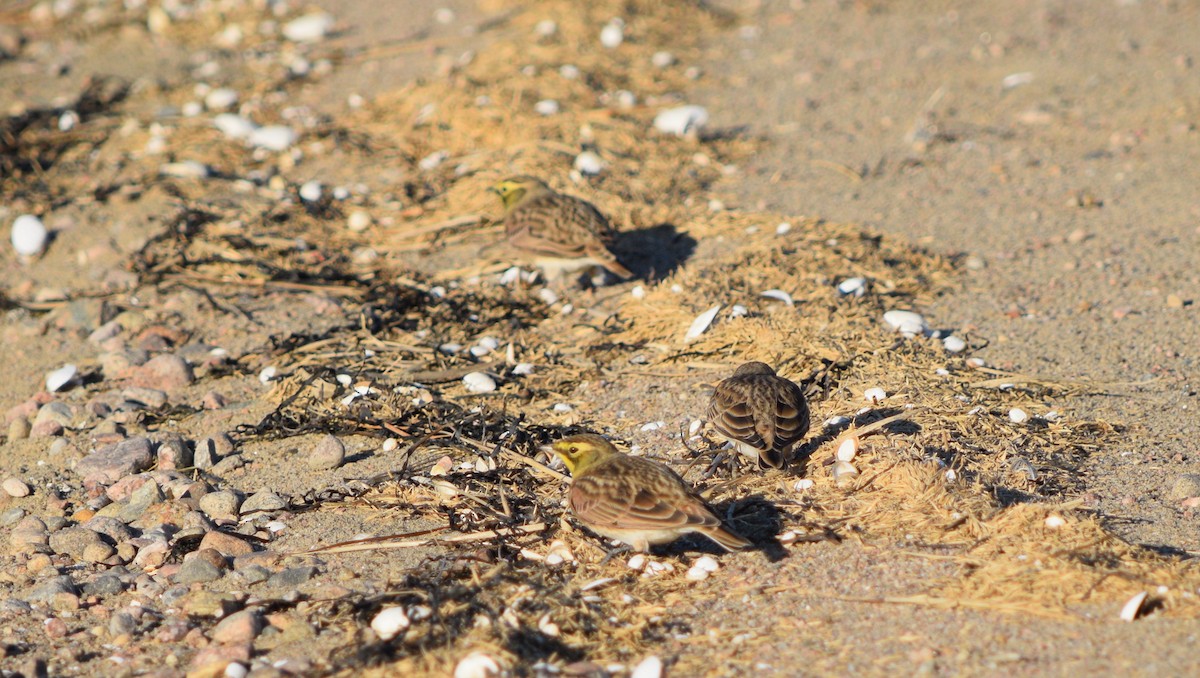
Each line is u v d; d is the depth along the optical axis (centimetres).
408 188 1767
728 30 2500
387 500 977
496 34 2464
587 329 1338
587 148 1812
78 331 1427
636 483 807
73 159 1930
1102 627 718
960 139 1900
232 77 2336
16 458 1137
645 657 730
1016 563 793
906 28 2512
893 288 1374
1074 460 968
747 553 846
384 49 2455
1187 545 820
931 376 1122
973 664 692
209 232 1647
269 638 785
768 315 1291
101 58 2500
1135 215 1573
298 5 2820
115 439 1155
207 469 1080
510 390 1195
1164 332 1236
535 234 1350
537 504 927
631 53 2278
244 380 1281
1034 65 2234
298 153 1917
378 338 1351
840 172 1781
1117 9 2594
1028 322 1284
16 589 883
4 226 1686
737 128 1973
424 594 806
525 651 738
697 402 1126
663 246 1540
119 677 755
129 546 934
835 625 750
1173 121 1897
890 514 869
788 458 969
